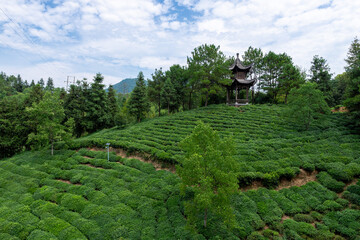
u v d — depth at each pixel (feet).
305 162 64.80
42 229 45.85
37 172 73.46
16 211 52.60
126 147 85.66
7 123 105.09
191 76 156.87
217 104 158.81
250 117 117.80
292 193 54.70
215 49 143.54
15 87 399.03
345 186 55.11
